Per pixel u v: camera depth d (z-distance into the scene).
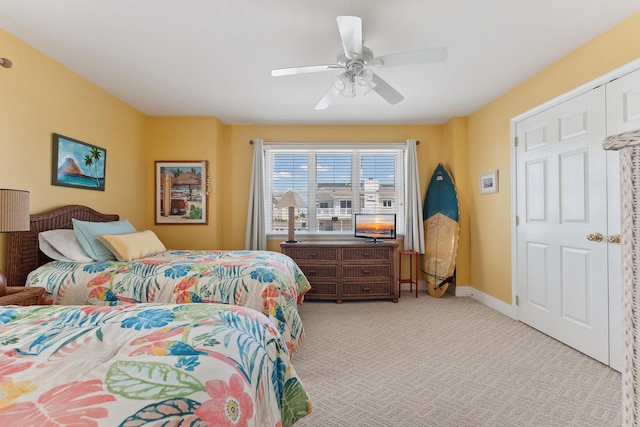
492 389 2.00
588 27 2.25
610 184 2.28
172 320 1.16
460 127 4.30
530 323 3.11
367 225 4.46
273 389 1.12
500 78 3.09
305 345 2.68
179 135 4.23
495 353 2.51
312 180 4.75
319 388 2.02
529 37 2.38
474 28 2.26
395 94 2.60
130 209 3.85
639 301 0.73
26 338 1.00
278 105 3.83
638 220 0.73
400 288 4.43
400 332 2.98
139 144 4.04
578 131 2.53
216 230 4.27
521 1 1.98
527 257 3.15
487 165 3.83
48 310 1.28
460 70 2.92
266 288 2.25
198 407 0.69
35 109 2.55
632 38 2.12
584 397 1.91
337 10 2.06
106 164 3.41
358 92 3.40
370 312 3.61
